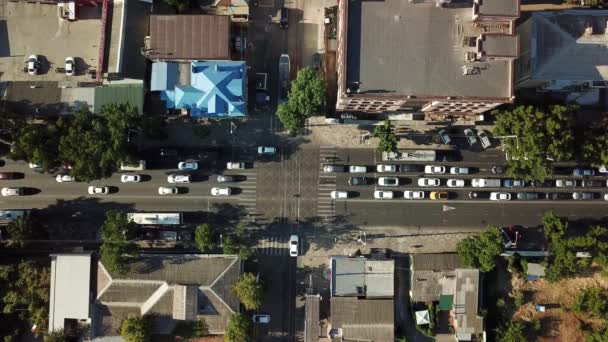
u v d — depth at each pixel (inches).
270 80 4495.6
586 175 4505.4
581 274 4503.0
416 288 4375.0
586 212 4493.1
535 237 4500.5
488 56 3585.1
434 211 4517.7
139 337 4074.8
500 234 4229.8
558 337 4488.2
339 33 3966.5
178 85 4271.7
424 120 4480.8
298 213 4490.7
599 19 4141.2
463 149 4512.8
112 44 4234.7
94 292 4271.7
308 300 4345.5
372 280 4347.9
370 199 4503.0
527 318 4485.7
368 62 3713.1
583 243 4210.1
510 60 3710.6
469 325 4352.9
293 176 4493.1
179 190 4461.1
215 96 4165.8
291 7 4500.5
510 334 4320.9
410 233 4498.0
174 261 4284.0
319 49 4498.0
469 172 4512.8
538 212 4505.4
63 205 4448.8
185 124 4483.3
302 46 4493.1
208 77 4175.7
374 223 4500.5
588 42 4131.4
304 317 4458.7
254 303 4148.6
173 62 4271.7
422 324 4387.3
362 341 4323.3
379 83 3718.0
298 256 4485.7
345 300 4323.3
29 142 4003.4
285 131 4490.7
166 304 4247.0
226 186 4485.7
